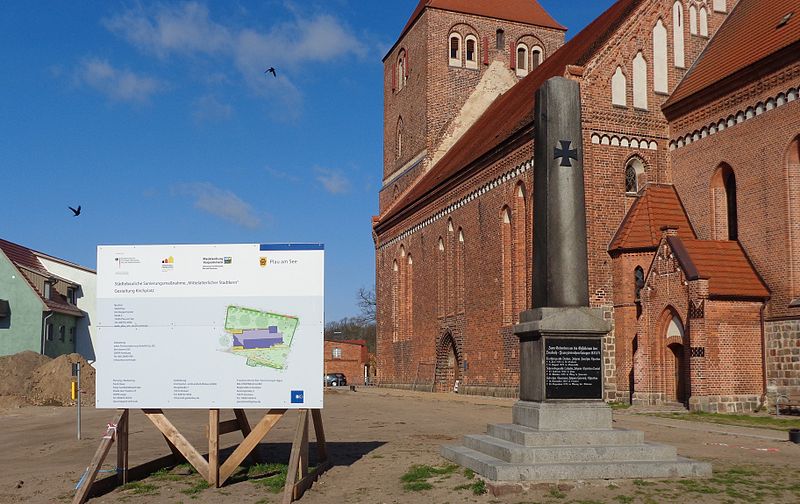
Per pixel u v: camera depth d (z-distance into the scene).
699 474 13.40
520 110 41.28
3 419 34.00
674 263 28.23
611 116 32.75
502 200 37.88
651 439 19.36
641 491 12.50
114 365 14.36
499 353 38.22
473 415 28.33
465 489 13.04
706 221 31.02
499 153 37.94
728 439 19.33
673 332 28.53
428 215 48.75
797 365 26.27
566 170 15.69
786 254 27.00
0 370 45.28
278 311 14.27
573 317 14.73
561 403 14.57
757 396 27.22
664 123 33.53
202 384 14.27
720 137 30.52
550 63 46.28
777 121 27.67
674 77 34.16
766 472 13.93
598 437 14.11
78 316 62.81
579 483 12.85
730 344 27.17
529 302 35.12
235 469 15.08
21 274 55.66
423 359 49.66
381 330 58.84
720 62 32.00
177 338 14.37
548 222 15.51
